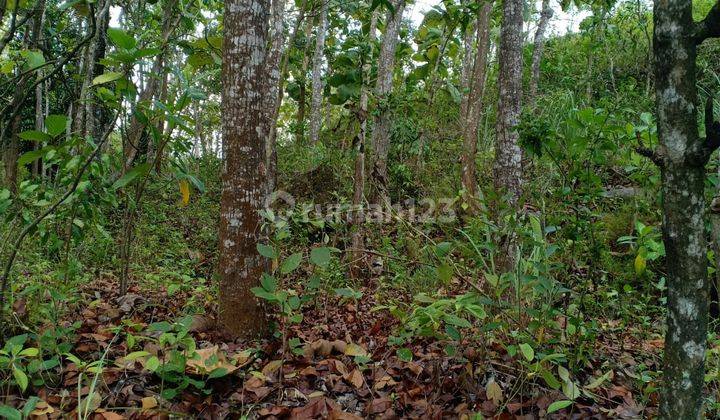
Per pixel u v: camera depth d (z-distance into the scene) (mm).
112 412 2248
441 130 10820
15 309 2932
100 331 3082
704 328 1402
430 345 3229
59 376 2564
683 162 1378
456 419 2412
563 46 12875
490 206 3949
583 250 3131
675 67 1380
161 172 7512
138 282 4598
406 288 4684
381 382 2760
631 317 3684
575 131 2797
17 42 4742
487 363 2754
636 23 7398
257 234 3299
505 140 4766
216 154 11406
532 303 2961
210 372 2434
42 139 2455
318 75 10727
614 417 2475
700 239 1390
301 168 8516
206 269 5574
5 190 2768
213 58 4676
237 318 3268
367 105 6590
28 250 3787
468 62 10828
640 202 3713
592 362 2961
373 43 7391
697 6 9070
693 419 1404
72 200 2961
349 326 3883
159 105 2547
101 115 5848
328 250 2359
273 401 2592
